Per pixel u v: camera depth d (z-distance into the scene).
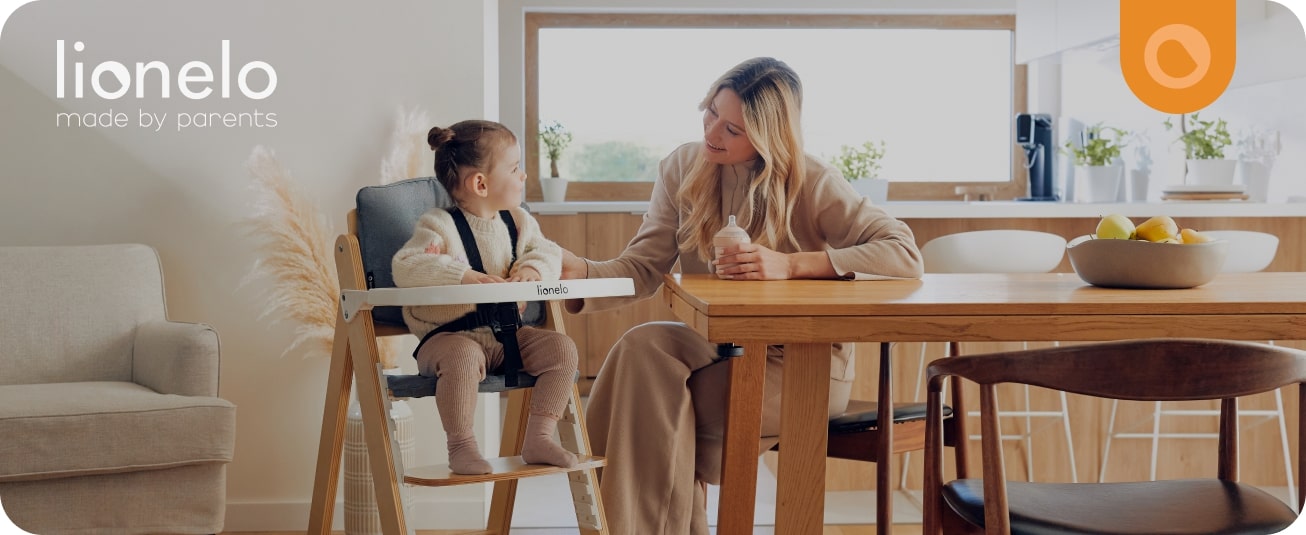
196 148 3.22
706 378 2.41
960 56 6.21
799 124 2.51
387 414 2.23
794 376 1.75
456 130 2.30
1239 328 1.73
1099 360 1.42
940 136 6.23
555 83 6.10
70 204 3.23
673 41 6.13
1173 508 1.66
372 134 3.22
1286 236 4.02
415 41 3.21
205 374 2.89
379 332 2.46
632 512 2.34
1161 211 3.91
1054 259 3.50
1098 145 5.32
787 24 6.15
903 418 2.42
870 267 2.33
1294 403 3.67
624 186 6.08
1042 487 1.78
